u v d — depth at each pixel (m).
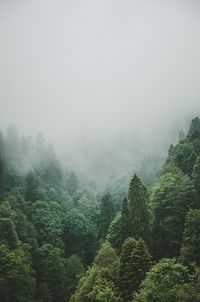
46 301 77.19
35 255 89.25
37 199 120.00
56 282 82.00
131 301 44.16
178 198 65.19
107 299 46.78
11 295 68.94
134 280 48.69
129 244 52.31
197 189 64.69
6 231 80.69
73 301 59.22
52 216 108.31
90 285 53.62
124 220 66.12
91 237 114.56
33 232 97.44
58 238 104.31
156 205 67.50
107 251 57.78
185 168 84.31
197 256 50.00
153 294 39.19
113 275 53.34
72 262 85.75
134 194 65.44
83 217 118.00
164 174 84.81
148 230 63.47
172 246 61.94
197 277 38.75
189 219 53.41
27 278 72.00
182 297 36.66
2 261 68.88
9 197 101.06
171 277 40.41
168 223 62.66
